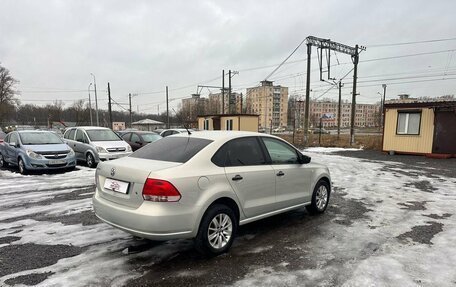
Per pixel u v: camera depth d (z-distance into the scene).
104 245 4.27
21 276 3.38
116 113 86.75
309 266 3.68
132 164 3.83
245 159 4.44
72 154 10.88
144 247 4.20
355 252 4.11
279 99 95.06
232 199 4.09
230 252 4.07
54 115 77.88
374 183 9.08
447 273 3.53
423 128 16.97
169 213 3.44
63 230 4.86
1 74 71.81
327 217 5.70
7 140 11.80
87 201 6.69
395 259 3.89
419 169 12.03
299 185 5.29
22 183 8.66
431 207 6.44
